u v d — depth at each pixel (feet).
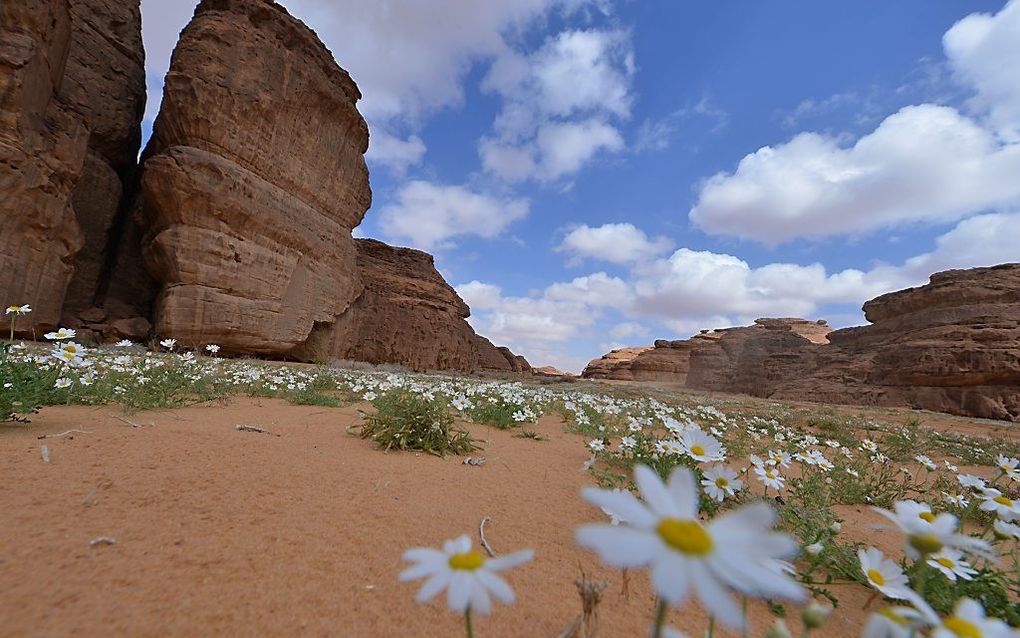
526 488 11.00
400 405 15.67
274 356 79.51
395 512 8.32
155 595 4.97
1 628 4.14
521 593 5.90
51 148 53.83
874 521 11.51
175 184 62.85
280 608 5.00
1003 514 6.49
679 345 257.96
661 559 1.98
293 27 79.25
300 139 80.18
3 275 49.73
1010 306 101.86
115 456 9.49
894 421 55.83
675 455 11.53
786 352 160.45
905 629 2.93
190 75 66.03
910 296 120.88
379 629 4.81
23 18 51.34
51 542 5.78
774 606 6.22
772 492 12.61
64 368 15.57
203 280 64.90
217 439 11.83
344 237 92.38
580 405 29.84
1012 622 5.95
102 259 69.72
